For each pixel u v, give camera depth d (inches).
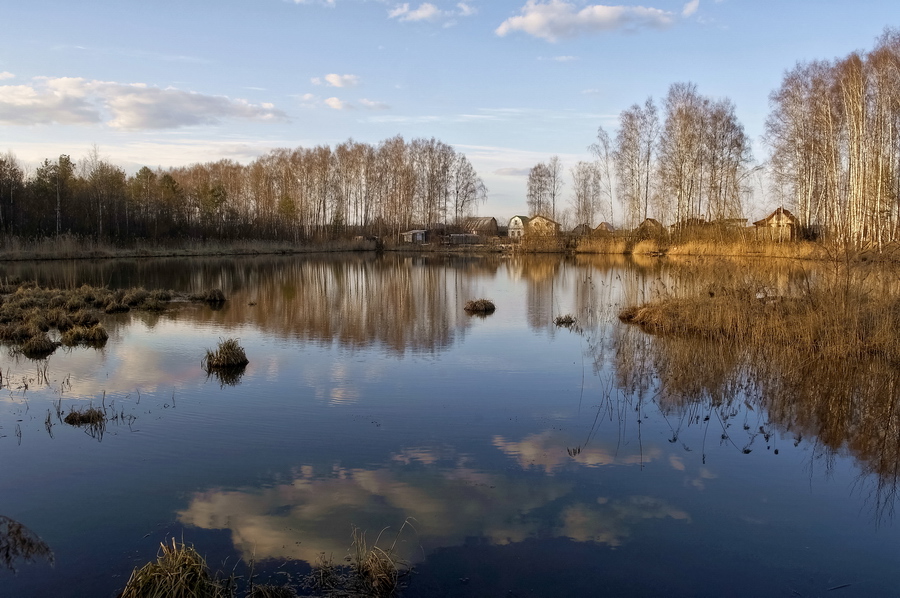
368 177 2851.9
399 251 2578.7
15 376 436.8
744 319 565.6
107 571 189.8
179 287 1079.0
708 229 1273.4
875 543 215.3
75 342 565.3
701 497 249.0
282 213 2706.7
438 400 378.6
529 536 214.5
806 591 186.2
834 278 542.0
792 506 242.7
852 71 1204.5
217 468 270.8
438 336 600.1
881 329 485.4
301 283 1155.9
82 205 2148.1
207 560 196.2
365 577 186.4
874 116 1238.3
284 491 247.8
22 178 2071.9
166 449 293.4
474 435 316.5
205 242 2353.6
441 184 2928.2
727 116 1732.3
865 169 1210.0
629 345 535.2
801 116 1427.2
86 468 270.5
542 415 350.9
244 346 550.0
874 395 394.6
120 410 354.9
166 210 2404.0
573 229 2655.0
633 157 1999.3
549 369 462.3
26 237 1841.8
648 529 221.8
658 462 284.4
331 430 321.7
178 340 579.2
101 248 1898.4
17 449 293.1
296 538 210.5
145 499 240.1
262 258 2034.9
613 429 329.1
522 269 1545.3
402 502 239.0
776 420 348.8
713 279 664.4
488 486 254.8
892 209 1112.2
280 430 321.1
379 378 432.1
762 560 202.8
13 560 192.9
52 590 179.5
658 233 1918.1
